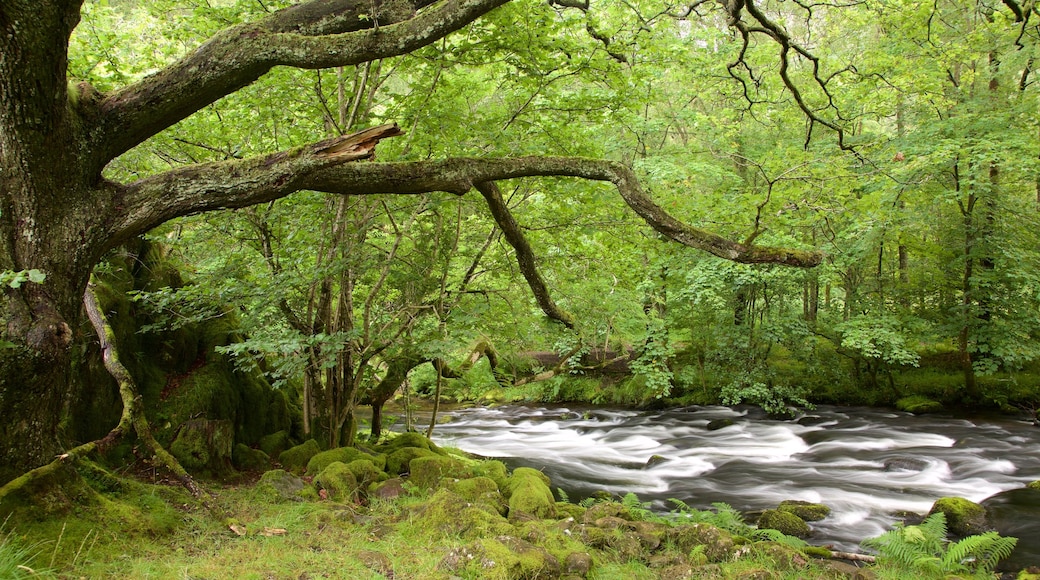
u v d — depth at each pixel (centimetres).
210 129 718
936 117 1354
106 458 587
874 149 1066
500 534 502
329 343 643
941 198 1328
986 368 1372
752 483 960
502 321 908
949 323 1425
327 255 700
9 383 389
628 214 809
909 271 1591
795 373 1670
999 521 698
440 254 851
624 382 1850
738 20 710
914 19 1234
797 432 1341
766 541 608
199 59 415
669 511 819
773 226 755
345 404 809
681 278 1422
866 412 1517
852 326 1387
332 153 437
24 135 376
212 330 785
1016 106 1275
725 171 1338
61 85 379
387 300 880
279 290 636
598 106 734
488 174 529
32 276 309
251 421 789
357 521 528
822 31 1543
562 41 650
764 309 1586
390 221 795
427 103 676
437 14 427
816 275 1401
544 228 821
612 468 1104
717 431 1419
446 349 712
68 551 379
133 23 749
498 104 791
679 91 1472
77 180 406
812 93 1359
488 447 1323
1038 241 1395
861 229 1163
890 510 796
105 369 622
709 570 484
